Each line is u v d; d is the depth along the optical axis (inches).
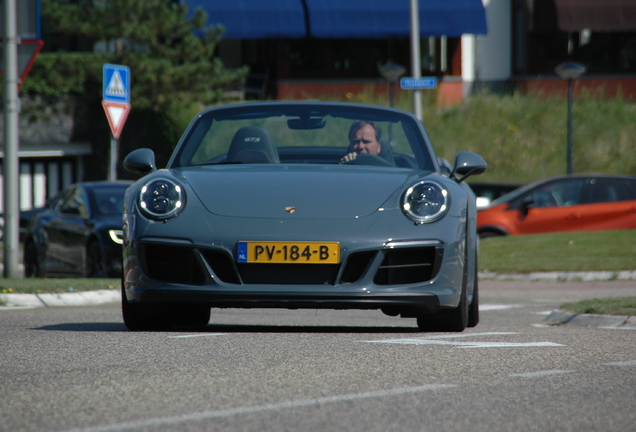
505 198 2373.3
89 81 3336.6
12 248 1536.7
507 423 439.5
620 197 2341.3
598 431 426.9
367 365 593.3
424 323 812.0
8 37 1535.4
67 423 430.6
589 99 3875.5
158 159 3319.4
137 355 632.4
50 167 3371.1
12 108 1540.4
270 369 575.5
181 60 3417.8
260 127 882.8
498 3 4242.1
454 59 4217.5
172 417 442.6
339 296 719.7
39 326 883.4
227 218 733.3
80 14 3225.9
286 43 4055.1
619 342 724.7
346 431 418.9
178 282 733.9
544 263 1935.3
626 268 1843.0
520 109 3740.2
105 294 1349.7
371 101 3927.2
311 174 788.0
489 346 689.0
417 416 450.6
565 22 4050.2
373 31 3937.0
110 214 1644.9
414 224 741.3
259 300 717.9
